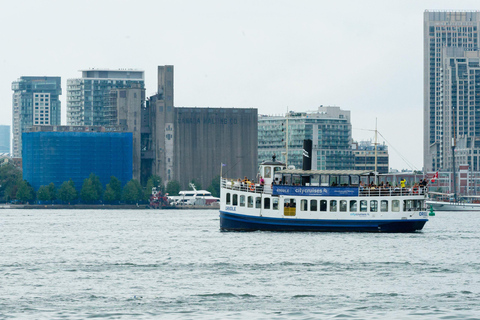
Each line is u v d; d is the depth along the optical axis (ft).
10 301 427.33
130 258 610.24
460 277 508.12
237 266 554.87
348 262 572.51
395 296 440.86
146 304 418.72
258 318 382.01
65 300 430.20
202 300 430.20
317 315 387.75
